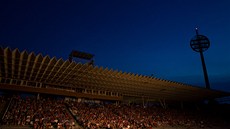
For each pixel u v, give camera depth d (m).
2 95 32.88
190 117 47.41
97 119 30.72
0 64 27.09
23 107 28.75
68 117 29.73
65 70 30.22
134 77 35.78
